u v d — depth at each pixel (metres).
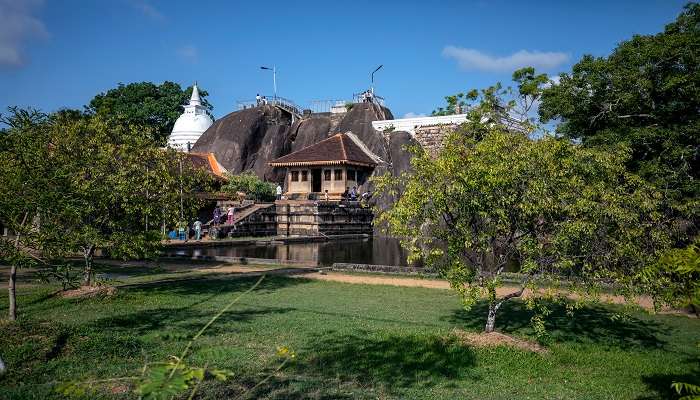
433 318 13.29
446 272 10.53
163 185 15.09
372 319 12.80
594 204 9.71
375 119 57.91
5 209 10.91
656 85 21.42
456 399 7.57
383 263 28.47
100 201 13.29
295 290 17.22
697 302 6.29
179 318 12.26
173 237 36.16
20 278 18.19
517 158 9.80
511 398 7.73
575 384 8.50
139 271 21.38
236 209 42.84
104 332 10.46
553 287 10.47
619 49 22.72
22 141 11.37
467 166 9.96
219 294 16.02
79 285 14.98
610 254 10.02
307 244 39.62
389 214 10.46
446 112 57.72
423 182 10.41
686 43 20.33
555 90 24.41
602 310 14.89
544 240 10.20
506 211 9.97
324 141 53.22
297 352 9.64
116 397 7.01
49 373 7.93
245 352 9.51
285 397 7.39
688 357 10.37
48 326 10.41
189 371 3.39
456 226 10.12
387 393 7.74
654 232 10.34
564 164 10.06
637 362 9.75
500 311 14.52
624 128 21.67
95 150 13.98
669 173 19.80
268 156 60.00
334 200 47.56
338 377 8.39
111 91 68.75
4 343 9.07
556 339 11.60
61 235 12.17
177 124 67.00
